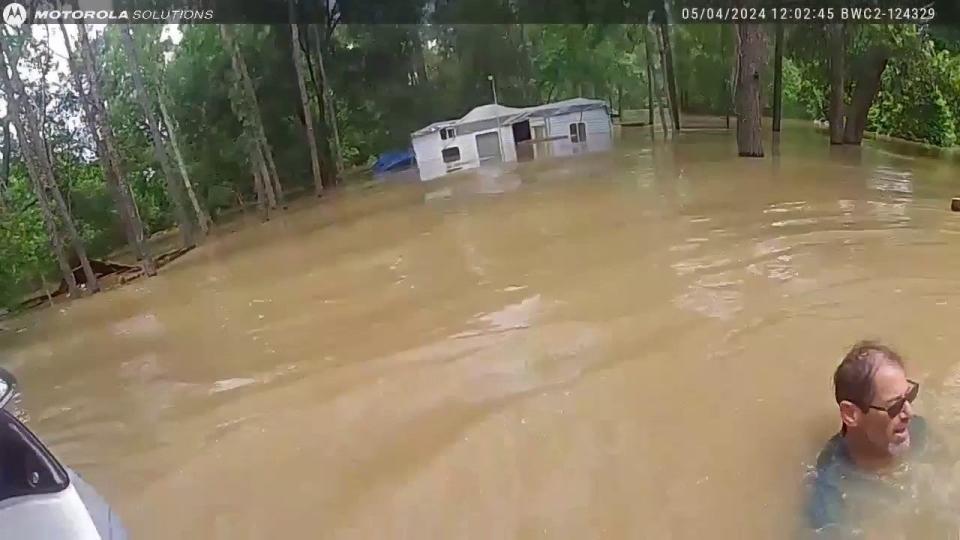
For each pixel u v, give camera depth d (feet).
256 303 14.23
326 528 7.01
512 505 7.01
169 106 21.07
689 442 7.64
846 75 23.99
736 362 9.12
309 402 9.61
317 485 7.73
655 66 30.76
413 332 11.60
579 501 6.96
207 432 9.16
